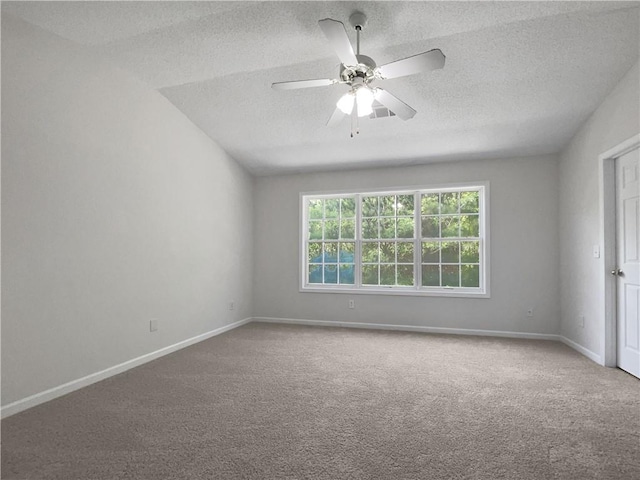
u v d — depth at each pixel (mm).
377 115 4367
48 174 2914
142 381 3311
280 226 6055
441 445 2191
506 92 3779
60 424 2477
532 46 3152
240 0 2764
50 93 2941
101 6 2764
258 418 2561
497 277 5062
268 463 2012
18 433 2352
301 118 4504
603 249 3746
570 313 4520
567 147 4621
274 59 3480
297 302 5934
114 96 3541
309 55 3410
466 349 4352
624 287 3562
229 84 3906
